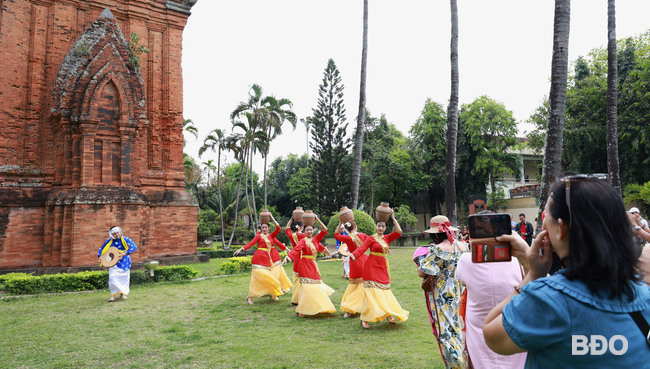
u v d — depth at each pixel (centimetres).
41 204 1464
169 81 1852
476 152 3469
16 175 1457
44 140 1523
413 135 3953
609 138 1497
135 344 607
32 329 701
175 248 1780
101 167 1483
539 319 141
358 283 755
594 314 136
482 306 322
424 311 786
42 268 1398
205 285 1190
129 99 1543
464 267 338
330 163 3550
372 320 654
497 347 157
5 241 1396
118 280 965
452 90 1531
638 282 144
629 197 2127
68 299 991
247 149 2911
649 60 2292
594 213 141
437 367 484
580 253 141
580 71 2972
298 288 884
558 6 1044
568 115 2742
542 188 1028
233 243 3381
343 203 3538
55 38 1580
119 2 1747
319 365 500
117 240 992
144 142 1767
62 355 559
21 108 1496
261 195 4903
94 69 1504
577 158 2706
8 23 1493
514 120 3394
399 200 3909
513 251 210
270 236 966
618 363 134
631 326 137
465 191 3525
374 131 3794
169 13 1872
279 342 605
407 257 1927
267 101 2706
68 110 1470
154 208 1744
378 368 485
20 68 1507
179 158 1853
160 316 797
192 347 588
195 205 1844
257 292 906
